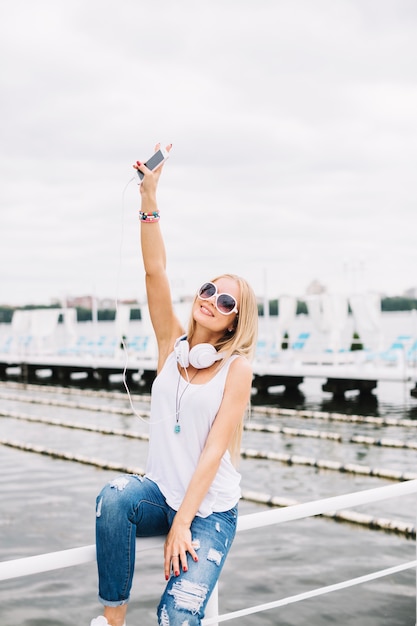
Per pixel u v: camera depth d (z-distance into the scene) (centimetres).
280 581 655
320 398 2138
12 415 1977
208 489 263
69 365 2969
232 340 285
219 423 268
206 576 249
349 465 1162
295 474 1134
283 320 2484
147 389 2538
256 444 1402
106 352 3167
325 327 2352
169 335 308
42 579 670
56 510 923
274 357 2473
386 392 2236
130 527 257
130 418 1858
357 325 2366
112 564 254
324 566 690
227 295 282
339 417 1730
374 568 683
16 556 741
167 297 308
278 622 567
